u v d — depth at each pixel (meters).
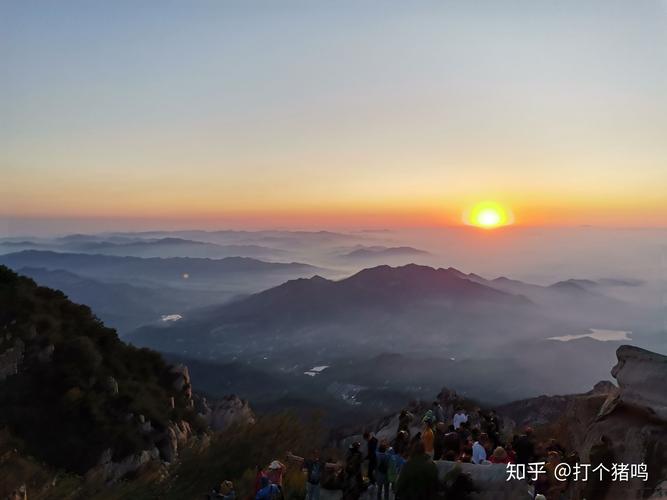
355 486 13.23
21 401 35.44
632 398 11.39
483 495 10.75
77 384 37.53
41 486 22.27
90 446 33.91
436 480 9.87
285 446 17.08
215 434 18.84
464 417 16.31
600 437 11.37
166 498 15.70
